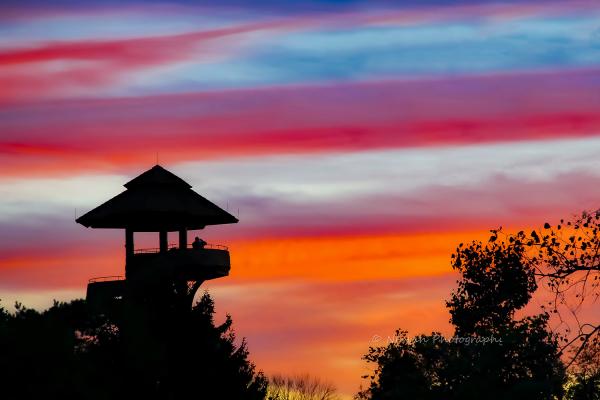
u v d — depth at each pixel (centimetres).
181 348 7400
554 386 5916
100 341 6650
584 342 5869
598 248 5859
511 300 6388
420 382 6462
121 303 6819
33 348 5541
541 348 6088
